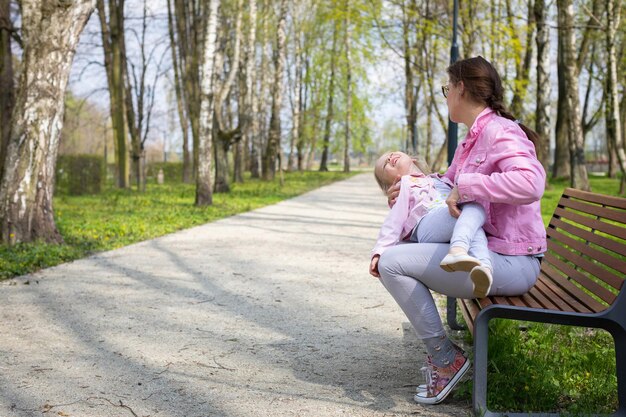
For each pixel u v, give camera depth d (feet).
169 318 17.69
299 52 160.97
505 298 10.93
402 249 11.02
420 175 12.06
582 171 70.54
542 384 11.21
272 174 122.01
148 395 11.66
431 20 69.26
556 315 9.75
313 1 147.54
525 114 81.15
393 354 14.32
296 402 11.29
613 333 9.84
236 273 24.98
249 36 89.15
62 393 11.73
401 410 10.85
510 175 10.13
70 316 17.81
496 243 10.73
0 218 30.27
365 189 96.73
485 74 11.14
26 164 30.73
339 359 13.94
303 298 20.42
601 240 11.66
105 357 14.05
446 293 11.07
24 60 31.32
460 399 11.32
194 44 86.02
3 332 16.06
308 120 179.63
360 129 197.36
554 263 14.34
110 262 27.53
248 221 47.03
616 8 58.29
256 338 15.69
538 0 77.97
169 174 139.64
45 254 27.94
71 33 31.60
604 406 10.88
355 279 23.77
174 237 37.01
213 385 12.23
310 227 42.80
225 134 80.43
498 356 12.42
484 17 63.82
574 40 68.54
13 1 54.80
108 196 75.00
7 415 10.63
